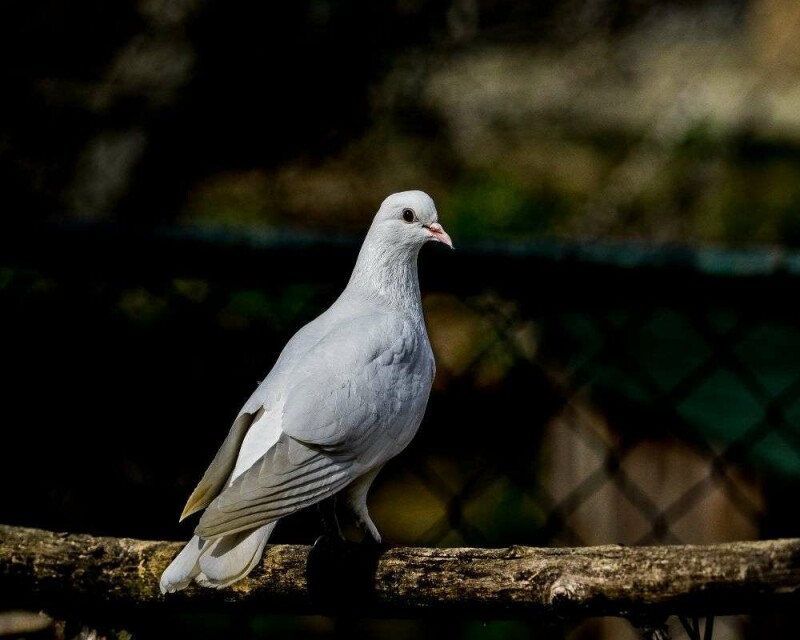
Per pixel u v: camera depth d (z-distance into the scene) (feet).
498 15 53.01
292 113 48.08
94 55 46.55
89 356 32.83
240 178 53.83
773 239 66.18
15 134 46.83
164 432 32.94
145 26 45.85
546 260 25.20
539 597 16.92
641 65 63.46
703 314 28.32
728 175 70.69
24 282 32.63
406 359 22.36
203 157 49.19
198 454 32.86
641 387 33.35
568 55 57.41
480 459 42.83
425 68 49.19
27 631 23.43
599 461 36.60
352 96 48.06
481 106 56.34
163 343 32.78
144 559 19.26
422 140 53.83
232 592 19.03
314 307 32.81
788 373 32.71
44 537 19.69
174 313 32.27
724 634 33.99
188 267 26.00
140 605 19.51
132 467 32.99
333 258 25.76
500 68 60.08
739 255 24.71
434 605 17.87
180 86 46.60
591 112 67.26
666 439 34.30
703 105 66.85
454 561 17.66
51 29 46.14
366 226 54.65
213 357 32.76
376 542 20.86
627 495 32.55
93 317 32.76
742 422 29.81
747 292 24.85
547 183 65.36
